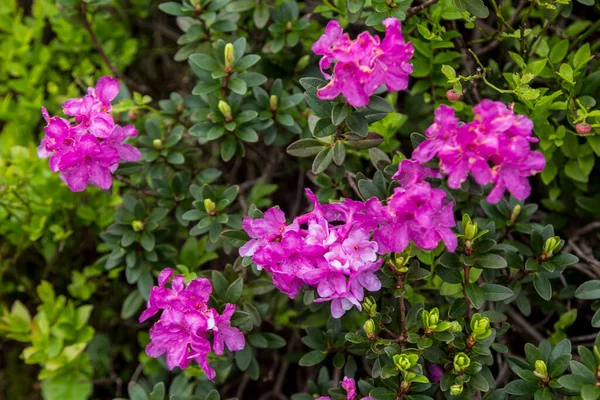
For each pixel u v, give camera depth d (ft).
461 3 2.74
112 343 3.41
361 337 2.71
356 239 2.59
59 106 3.43
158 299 2.69
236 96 2.94
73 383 3.23
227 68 2.89
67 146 2.73
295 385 3.36
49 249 3.31
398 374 2.70
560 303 3.05
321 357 2.85
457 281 2.73
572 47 2.99
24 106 3.38
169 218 3.18
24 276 3.42
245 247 2.71
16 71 3.41
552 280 3.01
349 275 2.59
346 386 2.73
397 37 2.53
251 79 2.93
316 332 2.87
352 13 2.91
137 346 3.42
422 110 3.20
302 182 3.32
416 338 2.68
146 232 2.99
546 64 2.96
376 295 2.87
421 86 3.04
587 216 3.04
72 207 3.27
